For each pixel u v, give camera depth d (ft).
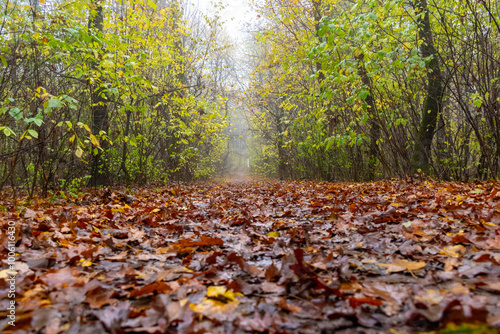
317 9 31.17
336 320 4.34
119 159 32.55
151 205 18.17
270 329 4.09
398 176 32.32
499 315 4.12
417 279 5.74
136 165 33.60
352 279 5.73
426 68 25.07
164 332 4.00
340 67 21.22
